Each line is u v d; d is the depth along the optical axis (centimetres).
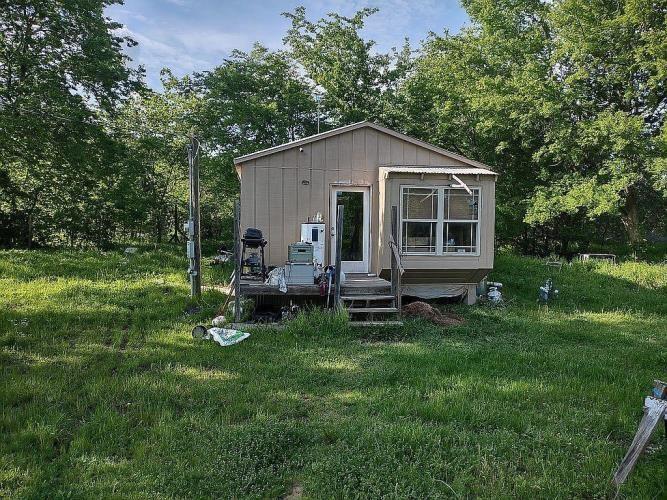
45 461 367
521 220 1998
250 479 345
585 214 1986
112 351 659
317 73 2227
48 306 877
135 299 970
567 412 484
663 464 379
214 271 1329
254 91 2073
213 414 463
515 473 365
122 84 1673
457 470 366
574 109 1745
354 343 749
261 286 877
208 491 333
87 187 1705
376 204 1067
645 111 1722
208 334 741
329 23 2236
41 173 1614
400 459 379
